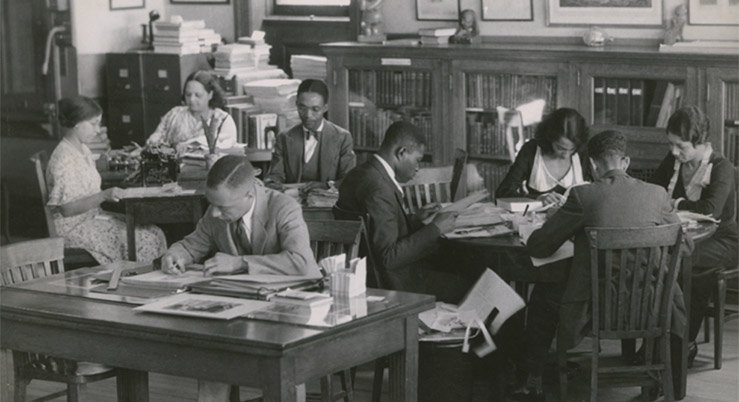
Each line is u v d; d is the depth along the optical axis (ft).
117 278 13.89
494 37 26.58
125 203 20.58
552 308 16.84
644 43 24.35
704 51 22.24
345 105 27.35
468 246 17.13
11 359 13.65
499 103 24.99
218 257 13.91
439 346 15.79
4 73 29.22
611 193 15.87
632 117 23.12
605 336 15.67
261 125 28.76
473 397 17.60
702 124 19.12
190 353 11.66
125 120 31.12
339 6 30.73
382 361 16.21
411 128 16.93
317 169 22.34
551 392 17.89
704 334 20.88
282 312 12.18
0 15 28.96
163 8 32.96
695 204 19.10
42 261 14.94
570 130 18.90
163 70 30.35
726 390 18.01
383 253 16.56
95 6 30.81
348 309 12.35
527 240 16.53
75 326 12.25
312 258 13.98
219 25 32.22
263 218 14.35
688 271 17.44
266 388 11.15
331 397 15.40
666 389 15.89
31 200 29.22
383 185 16.76
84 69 30.76
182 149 23.89
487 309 16.11
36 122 29.45
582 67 23.48
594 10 24.98
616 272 15.98
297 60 30.04
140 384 14.33
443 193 21.11
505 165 25.25
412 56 25.96
